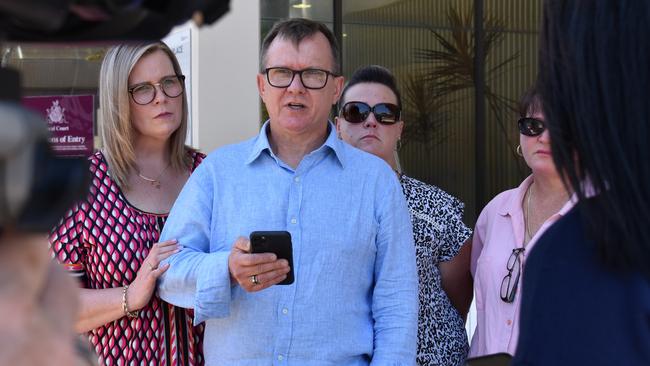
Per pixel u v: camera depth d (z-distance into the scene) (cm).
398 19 586
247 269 202
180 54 406
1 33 73
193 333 240
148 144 258
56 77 389
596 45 93
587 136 94
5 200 62
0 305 66
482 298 259
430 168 602
